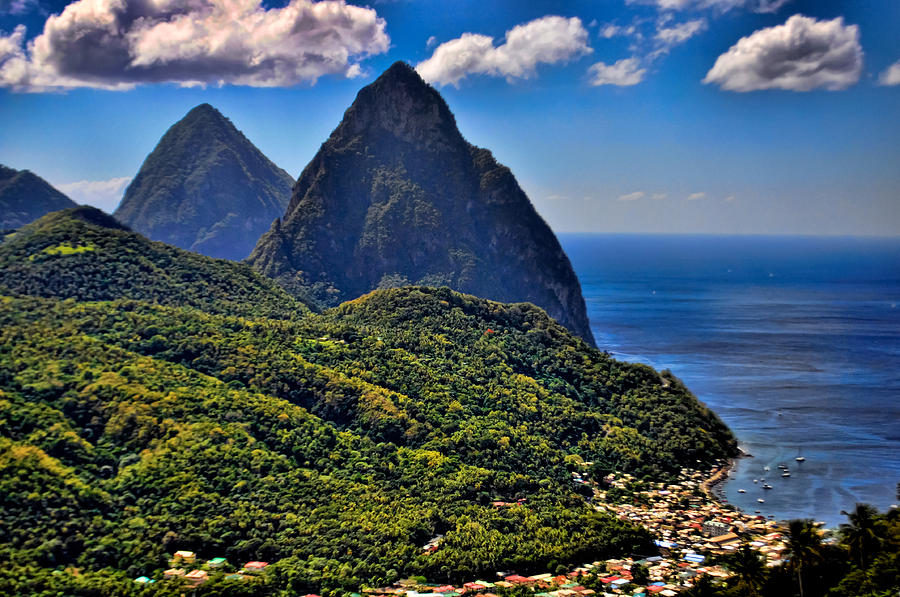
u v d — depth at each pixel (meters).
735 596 135.00
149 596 135.38
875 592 123.38
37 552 143.00
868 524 136.00
